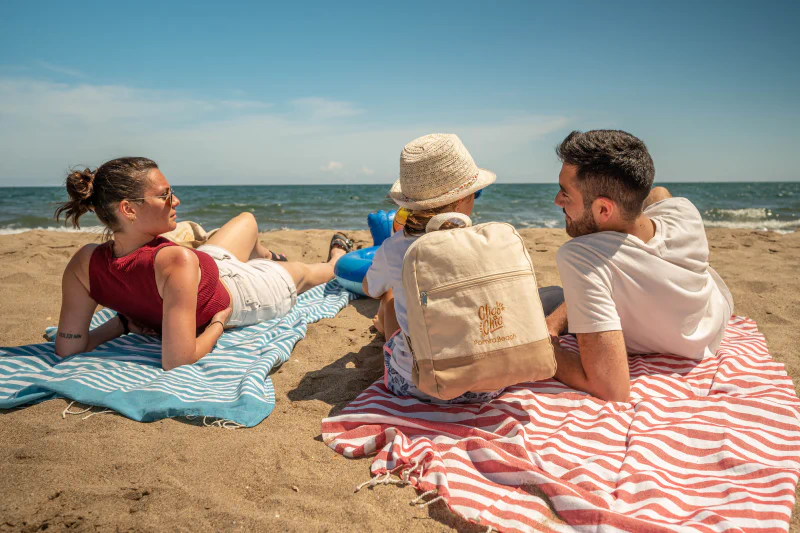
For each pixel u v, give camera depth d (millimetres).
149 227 2695
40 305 4074
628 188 2164
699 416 2139
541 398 2336
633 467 1846
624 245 2281
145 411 2268
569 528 1609
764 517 1578
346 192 51719
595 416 2201
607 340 2215
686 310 2410
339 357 3125
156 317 2961
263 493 1804
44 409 2332
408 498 1779
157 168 2713
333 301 4266
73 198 2609
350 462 2012
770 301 4004
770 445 1950
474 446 1966
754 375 2486
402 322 2215
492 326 1944
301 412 2418
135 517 1641
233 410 2312
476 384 1967
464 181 2215
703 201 24703
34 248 6559
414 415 2262
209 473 1900
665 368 2576
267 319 3611
